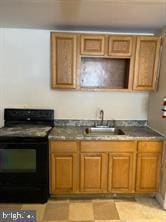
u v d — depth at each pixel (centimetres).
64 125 335
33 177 268
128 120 339
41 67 321
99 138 271
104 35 285
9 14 241
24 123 326
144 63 294
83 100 333
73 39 285
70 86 297
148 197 294
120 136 275
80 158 276
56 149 273
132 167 281
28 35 313
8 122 324
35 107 330
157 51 291
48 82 324
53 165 276
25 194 271
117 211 260
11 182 267
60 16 247
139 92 328
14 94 325
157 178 284
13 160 263
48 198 282
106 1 196
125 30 305
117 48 289
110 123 338
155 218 248
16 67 319
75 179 280
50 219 243
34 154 264
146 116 340
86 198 288
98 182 282
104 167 279
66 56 289
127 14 234
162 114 274
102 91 310
